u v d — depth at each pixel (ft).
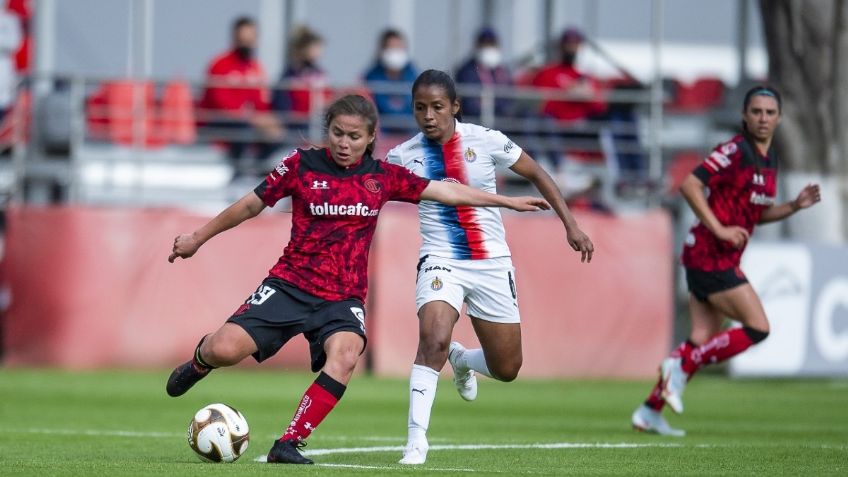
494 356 96.27
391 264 207.92
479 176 94.17
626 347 214.28
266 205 85.97
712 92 261.65
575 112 227.20
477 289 93.15
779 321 207.10
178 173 226.38
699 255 122.72
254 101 218.79
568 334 212.43
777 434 122.83
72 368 205.46
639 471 84.84
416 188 86.74
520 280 210.79
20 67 239.09
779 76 232.53
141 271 206.69
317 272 84.84
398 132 218.38
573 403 167.73
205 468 81.15
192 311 207.41
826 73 230.07
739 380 214.69
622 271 214.48
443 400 171.83
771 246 206.28
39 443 105.19
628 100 222.69
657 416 122.11
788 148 232.12
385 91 216.33
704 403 169.37
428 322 90.17
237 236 209.15
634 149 224.74
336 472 79.15
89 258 205.87
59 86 223.92
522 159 94.12
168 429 122.52
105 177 224.53
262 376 206.90
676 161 241.35
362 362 212.02
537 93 216.95
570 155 228.43
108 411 144.36
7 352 205.46
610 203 223.92
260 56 269.85
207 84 211.41
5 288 205.98
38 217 205.57
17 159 213.05
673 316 227.40
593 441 111.04
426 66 282.15
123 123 222.28
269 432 120.37
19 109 215.10
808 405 167.02
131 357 206.18
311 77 219.20
